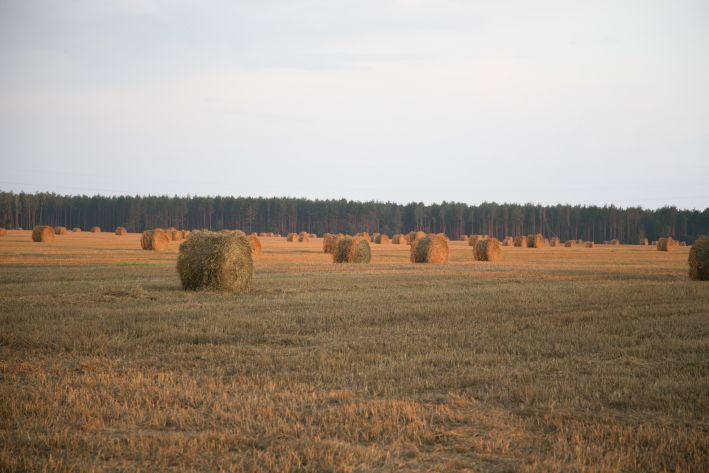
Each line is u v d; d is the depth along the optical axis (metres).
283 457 7.36
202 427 8.55
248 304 20.14
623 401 9.59
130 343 13.77
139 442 7.80
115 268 35.66
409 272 35.41
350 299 21.73
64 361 12.28
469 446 7.89
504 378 11.00
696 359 12.45
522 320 17.12
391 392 10.22
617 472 7.00
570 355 12.97
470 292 24.06
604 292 24.16
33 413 8.93
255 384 10.61
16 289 24.05
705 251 31.34
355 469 7.22
